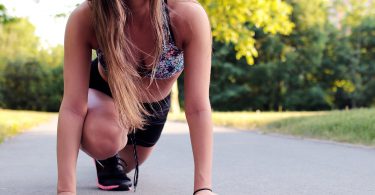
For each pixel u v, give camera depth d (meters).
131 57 2.51
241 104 40.75
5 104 41.69
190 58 2.47
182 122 16.36
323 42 39.88
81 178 4.76
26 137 10.05
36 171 5.29
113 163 4.00
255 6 16.81
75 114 2.48
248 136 9.73
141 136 3.66
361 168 5.43
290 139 8.98
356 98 39.56
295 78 39.75
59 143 2.45
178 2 2.47
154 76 2.74
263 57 40.28
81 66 2.48
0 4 15.45
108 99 3.01
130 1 2.41
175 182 4.55
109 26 2.29
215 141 8.71
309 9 39.91
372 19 40.34
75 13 2.45
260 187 4.31
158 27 2.40
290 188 4.27
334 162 5.91
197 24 2.44
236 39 17.59
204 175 2.40
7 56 42.62
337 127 9.27
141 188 4.22
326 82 40.88
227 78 39.84
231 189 4.23
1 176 4.93
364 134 8.31
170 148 7.61
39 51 43.56
